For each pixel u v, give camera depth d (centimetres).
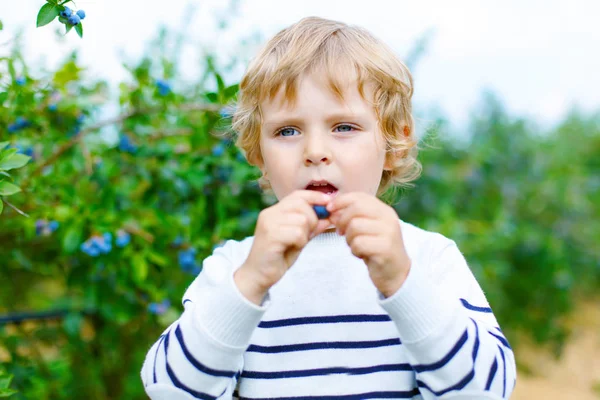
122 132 207
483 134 467
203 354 103
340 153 116
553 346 406
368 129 119
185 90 232
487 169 429
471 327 105
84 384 246
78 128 204
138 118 204
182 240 200
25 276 251
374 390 113
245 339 104
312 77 117
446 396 102
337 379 114
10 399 194
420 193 379
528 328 409
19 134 192
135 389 255
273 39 133
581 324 452
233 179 198
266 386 115
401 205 370
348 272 122
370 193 121
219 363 103
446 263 122
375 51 127
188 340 104
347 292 120
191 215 204
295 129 118
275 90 118
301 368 115
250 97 132
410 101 140
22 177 191
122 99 199
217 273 123
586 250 465
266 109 121
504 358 109
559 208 459
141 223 201
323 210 105
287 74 117
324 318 118
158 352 111
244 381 117
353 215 102
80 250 214
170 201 218
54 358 246
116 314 217
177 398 104
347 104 117
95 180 208
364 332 117
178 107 196
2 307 257
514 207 432
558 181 461
